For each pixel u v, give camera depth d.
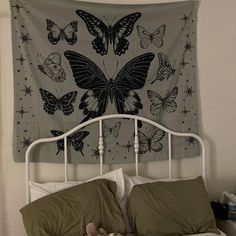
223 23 2.61
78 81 2.32
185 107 2.52
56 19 2.28
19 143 2.25
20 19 2.23
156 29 2.43
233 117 2.68
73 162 2.34
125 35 2.38
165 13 2.44
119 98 2.39
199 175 2.58
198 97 2.59
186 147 2.53
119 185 2.22
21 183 2.29
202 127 2.62
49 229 1.92
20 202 2.29
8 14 2.26
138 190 2.15
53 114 2.29
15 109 2.24
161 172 2.53
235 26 2.64
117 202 2.11
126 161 2.42
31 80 2.25
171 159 2.54
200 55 2.58
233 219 2.35
